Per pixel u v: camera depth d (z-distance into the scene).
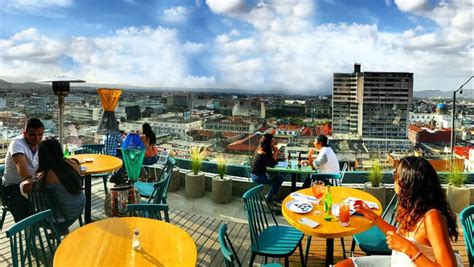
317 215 2.87
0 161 5.01
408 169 2.09
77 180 3.36
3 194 3.84
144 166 5.77
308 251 3.35
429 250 1.97
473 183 5.29
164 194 4.39
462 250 3.55
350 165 5.51
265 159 5.07
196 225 4.49
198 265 3.48
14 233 2.19
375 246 2.89
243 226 4.48
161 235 2.32
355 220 2.75
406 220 2.09
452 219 2.06
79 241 2.21
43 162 3.22
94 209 4.91
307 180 5.21
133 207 2.75
